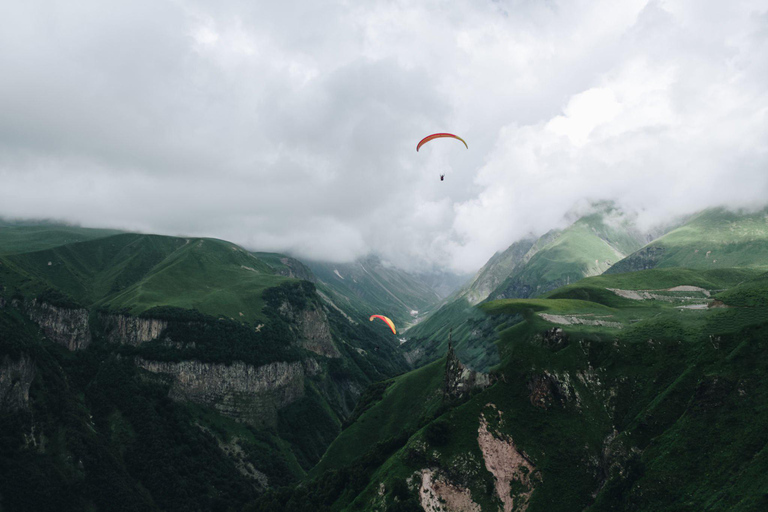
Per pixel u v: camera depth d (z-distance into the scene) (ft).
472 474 353.10
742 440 285.43
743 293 431.43
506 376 408.87
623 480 309.63
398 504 342.23
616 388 384.27
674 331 404.77
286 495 511.40
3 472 566.36
